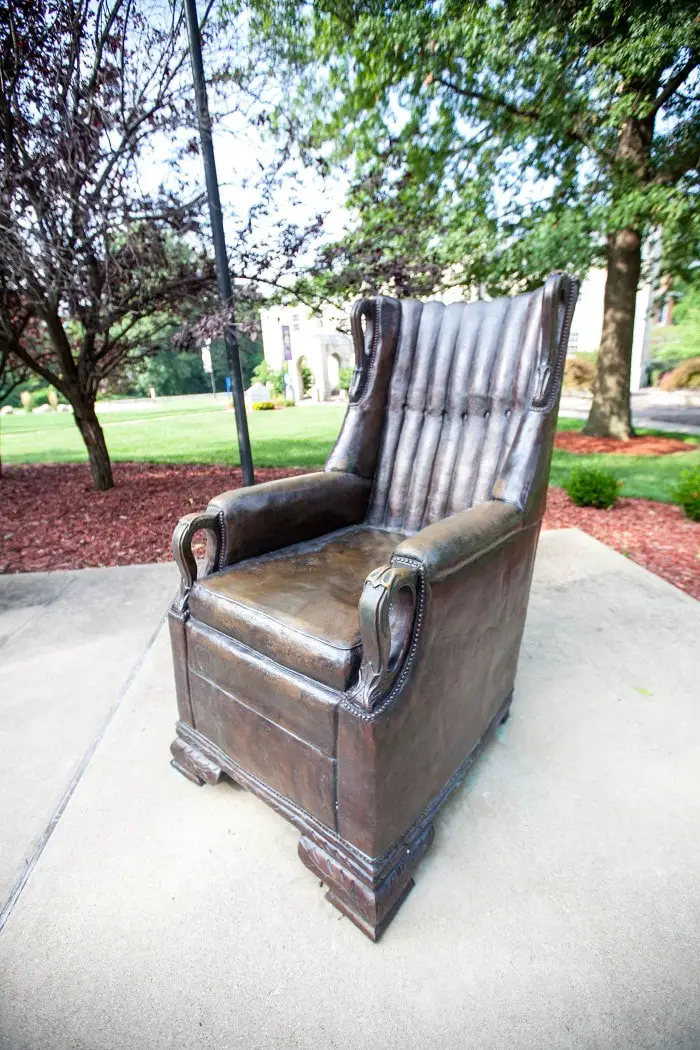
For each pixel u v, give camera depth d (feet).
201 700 4.76
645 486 17.19
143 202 11.93
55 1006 3.31
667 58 14.69
